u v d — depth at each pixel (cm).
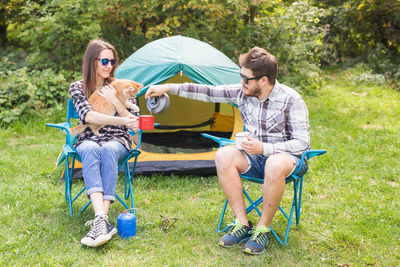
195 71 399
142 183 384
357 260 264
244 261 256
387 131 599
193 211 329
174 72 401
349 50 1239
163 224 299
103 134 303
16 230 284
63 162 441
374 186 396
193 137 534
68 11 750
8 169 409
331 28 1234
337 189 388
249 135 272
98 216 265
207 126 566
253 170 285
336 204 351
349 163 459
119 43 877
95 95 300
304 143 273
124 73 428
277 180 257
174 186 386
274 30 866
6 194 341
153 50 438
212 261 257
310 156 274
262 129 285
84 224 295
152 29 828
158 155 418
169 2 811
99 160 286
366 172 438
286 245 277
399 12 1120
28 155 462
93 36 748
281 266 253
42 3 904
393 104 759
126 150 303
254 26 877
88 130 308
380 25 1180
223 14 852
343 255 268
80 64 776
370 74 955
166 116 564
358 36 1225
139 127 287
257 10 915
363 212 333
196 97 308
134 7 862
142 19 902
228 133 548
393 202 358
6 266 241
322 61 1235
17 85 617
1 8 973
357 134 587
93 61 302
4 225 290
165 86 300
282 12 895
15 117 585
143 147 475
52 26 735
